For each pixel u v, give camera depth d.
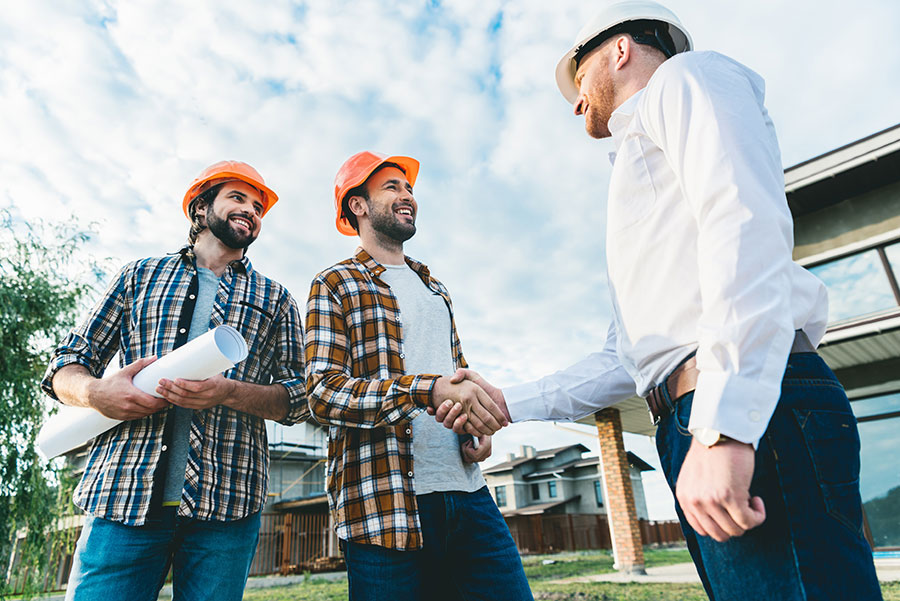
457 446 1.52
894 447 7.24
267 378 1.87
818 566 0.65
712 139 0.76
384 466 1.36
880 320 6.23
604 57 1.15
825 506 0.68
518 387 1.36
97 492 1.45
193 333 1.69
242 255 1.95
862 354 7.18
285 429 20.72
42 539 6.16
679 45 1.17
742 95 0.80
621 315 0.95
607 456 9.17
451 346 1.76
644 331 0.89
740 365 0.65
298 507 19.22
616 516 8.88
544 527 24.53
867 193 7.85
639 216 0.92
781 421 0.71
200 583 1.48
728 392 0.65
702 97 0.80
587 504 33.62
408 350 1.58
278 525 15.83
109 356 1.71
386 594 1.26
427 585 1.39
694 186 0.78
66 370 1.54
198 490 1.50
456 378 1.28
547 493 34.88
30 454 6.20
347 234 1.99
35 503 6.12
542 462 37.28
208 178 1.87
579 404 1.32
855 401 7.65
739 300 0.67
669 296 0.86
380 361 1.47
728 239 0.70
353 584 1.31
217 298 1.77
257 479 1.65
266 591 10.26
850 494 0.70
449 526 1.41
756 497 0.64
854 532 0.68
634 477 35.69
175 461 1.54
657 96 0.88
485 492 1.55
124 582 1.39
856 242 7.77
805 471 0.69
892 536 7.05
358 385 1.32
